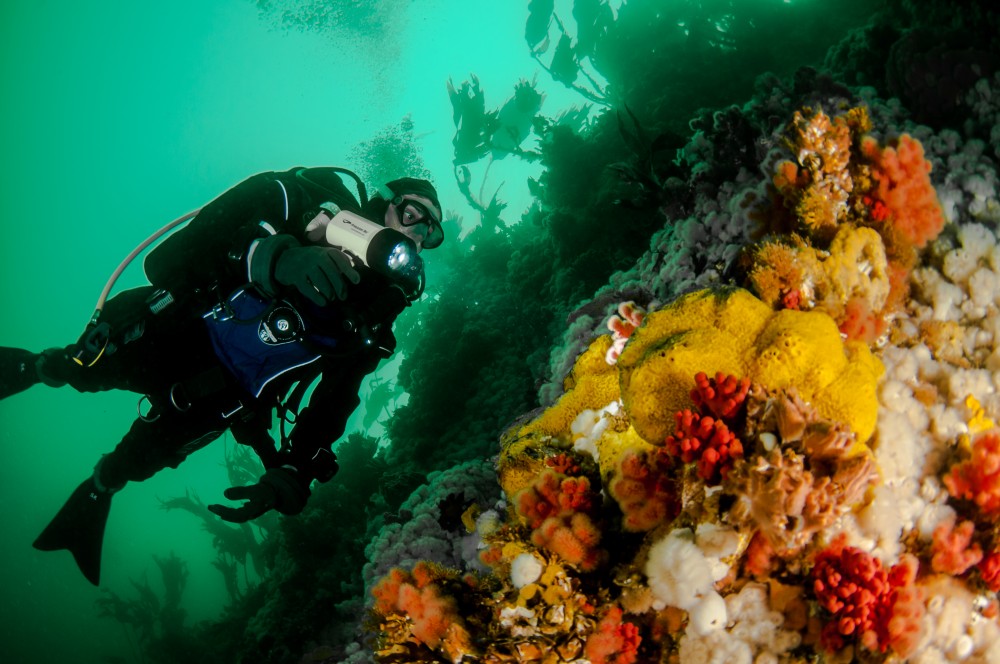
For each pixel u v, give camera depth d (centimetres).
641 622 186
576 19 1413
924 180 242
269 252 214
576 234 916
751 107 420
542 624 183
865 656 162
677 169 433
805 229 247
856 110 261
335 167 271
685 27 1281
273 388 251
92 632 2189
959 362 235
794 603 172
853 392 171
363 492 1023
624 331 255
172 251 239
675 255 333
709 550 166
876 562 164
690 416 171
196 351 244
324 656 710
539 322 916
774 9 1105
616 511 203
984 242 256
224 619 1297
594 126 1239
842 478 157
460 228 1759
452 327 1045
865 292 218
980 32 554
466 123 1527
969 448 193
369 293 241
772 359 176
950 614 176
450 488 459
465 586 211
